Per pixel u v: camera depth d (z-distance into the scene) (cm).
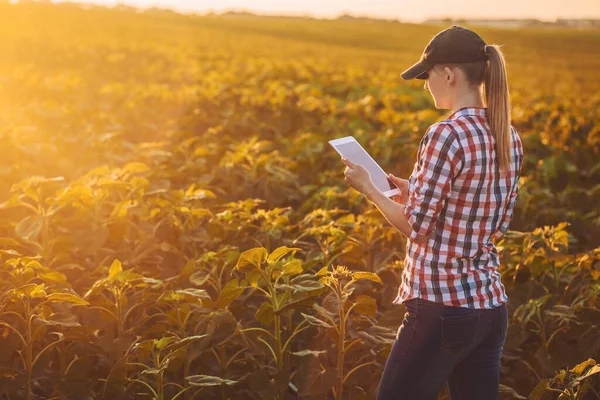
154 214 508
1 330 395
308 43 5625
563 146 1130
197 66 1872
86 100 1184
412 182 282
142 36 4241
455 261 279
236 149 752
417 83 1911
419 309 283
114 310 397
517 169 295
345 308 378
